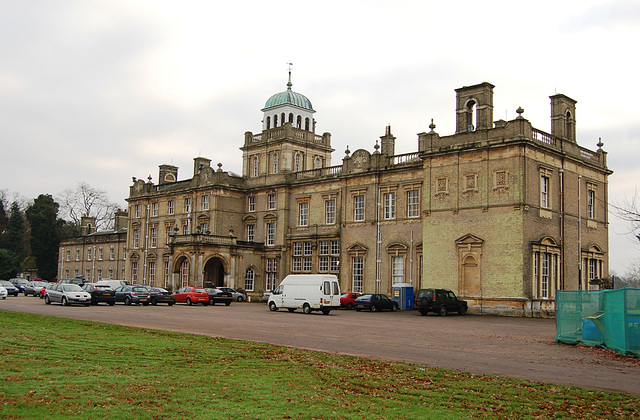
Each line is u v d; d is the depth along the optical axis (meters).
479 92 47.19
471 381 15.21
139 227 81.38
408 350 21.48
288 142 68.94
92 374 14.31
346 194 60.22
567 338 24.91
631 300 21.69
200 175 72.44
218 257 64.12
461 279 46.19
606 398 13.75
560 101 49.62
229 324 31.03
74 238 99.88
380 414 11.63
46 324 26.73
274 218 67.62
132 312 39.06
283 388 13.64
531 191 44.62
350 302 52.31
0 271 100.25
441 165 48.72
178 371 15.35
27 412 10.62
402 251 54.31
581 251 49.50
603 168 53.50
